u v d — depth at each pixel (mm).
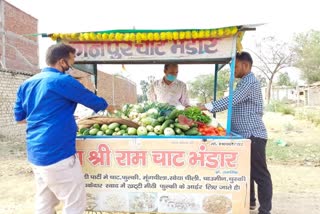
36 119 3270
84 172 3750
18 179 6832
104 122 3955
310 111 22641
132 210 3752
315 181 6645
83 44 3852
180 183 3656
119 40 3754
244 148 3574
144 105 4605
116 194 3738
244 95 4074
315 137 12914
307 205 5262
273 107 30125
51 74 3312
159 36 3648
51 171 3229
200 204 3660
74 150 3371
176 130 3797
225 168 3605
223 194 3633
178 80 5891
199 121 4062
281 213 4910
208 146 3592
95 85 5367
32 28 18578
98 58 3854
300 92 40906
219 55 3678
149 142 3643
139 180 3693
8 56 15969
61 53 3402
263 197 4254
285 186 6305
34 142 3262
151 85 5992
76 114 4949
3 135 13180
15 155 9391
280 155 9055
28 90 3357
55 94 3244
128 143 3668
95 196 3764
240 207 3631
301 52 43406
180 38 3646
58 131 3227
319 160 8461
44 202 3535
